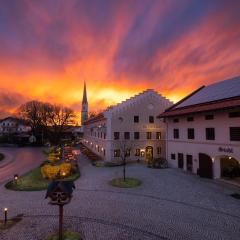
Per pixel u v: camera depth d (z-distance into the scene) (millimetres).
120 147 41562
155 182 26094
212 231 14156
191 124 31297
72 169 31297
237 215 16625
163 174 30312
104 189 23391
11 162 45844
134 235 13641
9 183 25875
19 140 89188
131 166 37188
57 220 15758
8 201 19828
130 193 22016
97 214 16828
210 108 25672
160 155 43812
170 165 36438
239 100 23078
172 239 13188
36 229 14383
